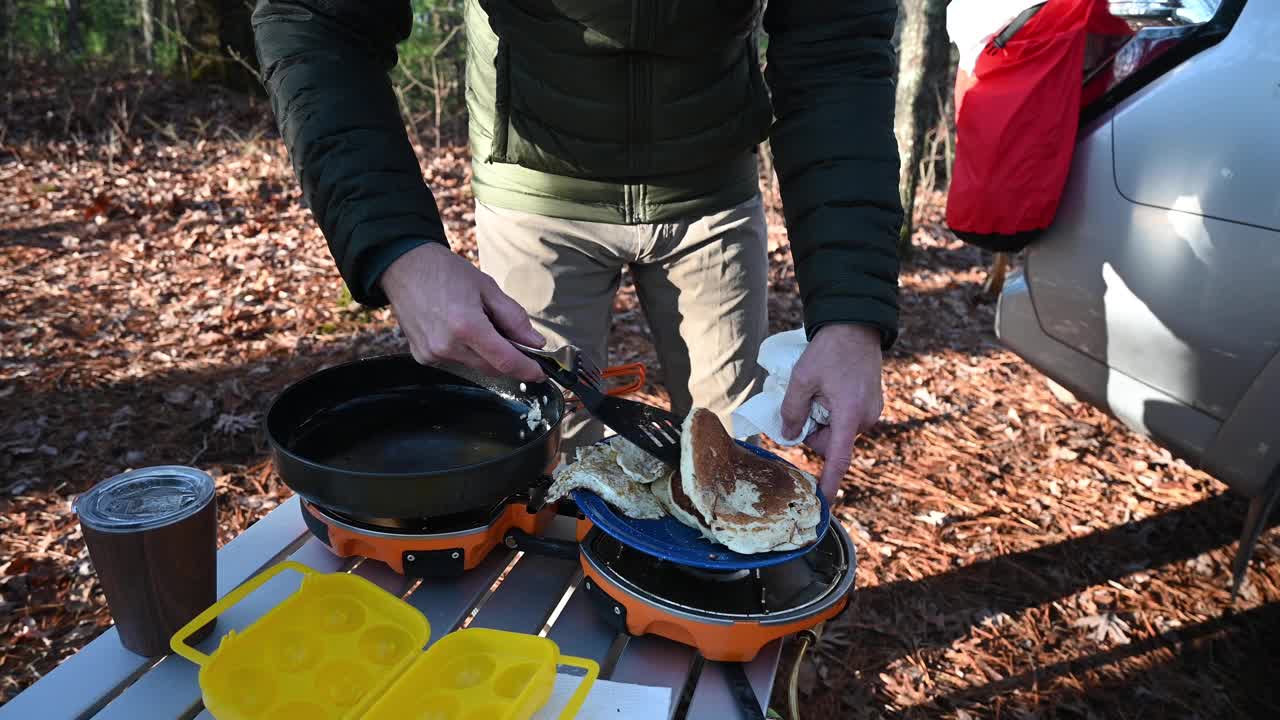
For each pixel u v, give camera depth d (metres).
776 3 1.29
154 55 10.87
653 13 1.32
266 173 6.72
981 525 2.89
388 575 1.24
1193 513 2.97
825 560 1.16
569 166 1.56
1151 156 2.18
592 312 1.75
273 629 1.02
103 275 4.69
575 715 0.94
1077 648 2.38
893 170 1.21
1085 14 2.25
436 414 1.43
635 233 1.66
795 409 1.18
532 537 1.26
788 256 5.48
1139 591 2.61
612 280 1.78
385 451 1.33
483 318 1.01
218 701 0.89
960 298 4.93
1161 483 3.15
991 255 5.72
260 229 5.60
